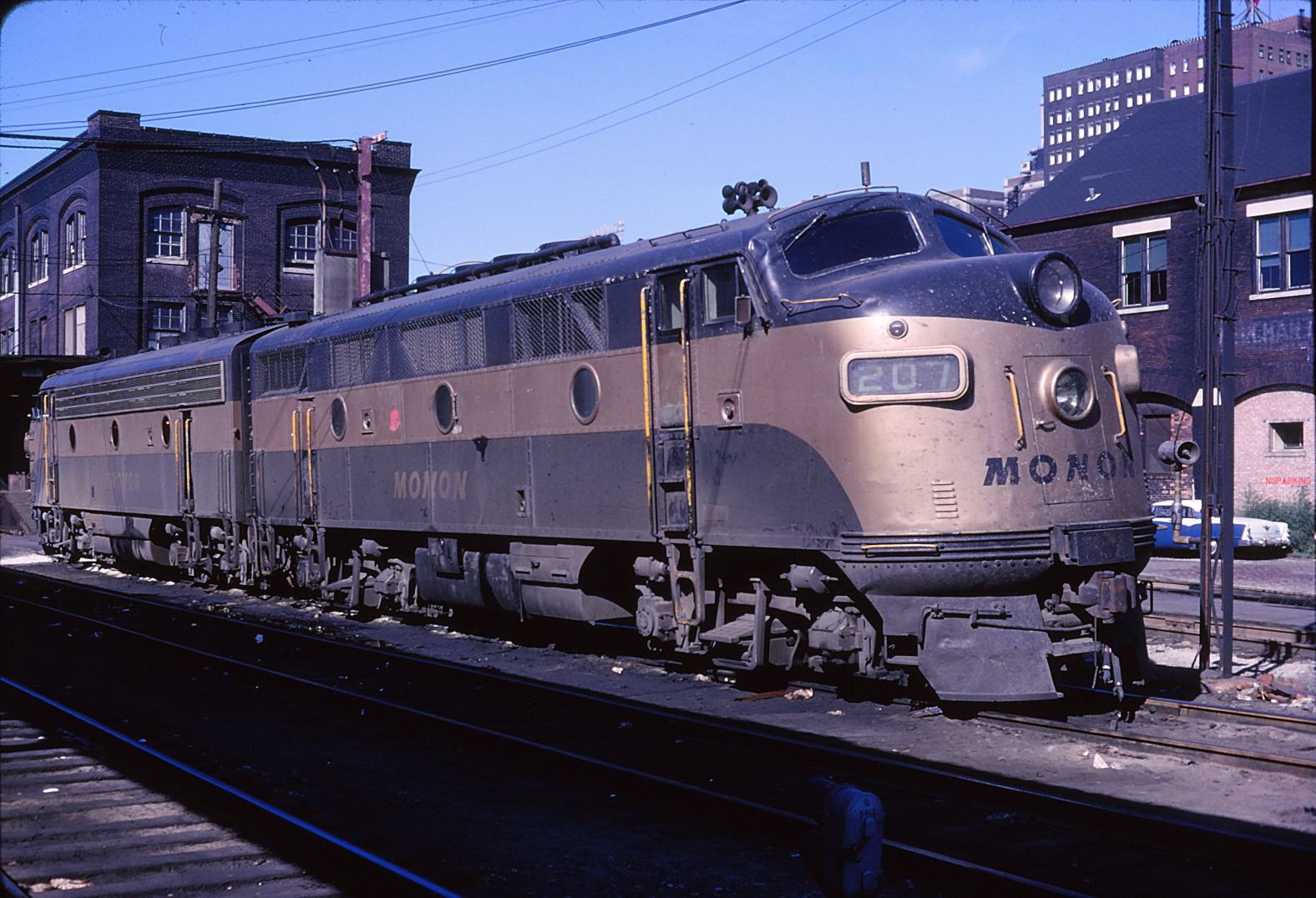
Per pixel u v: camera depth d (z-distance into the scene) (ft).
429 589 44.91
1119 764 25.07
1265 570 67.31
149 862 19.84
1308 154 77.10
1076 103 528.22
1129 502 29.55
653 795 23.30
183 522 64.75
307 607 55.98
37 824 22.17
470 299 40.57
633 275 33.99
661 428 33.19
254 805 22.11
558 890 18.51
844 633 29.76
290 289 130.93
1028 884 17.29
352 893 18.48
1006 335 28.17
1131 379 29.84
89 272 124.77
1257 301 79.71
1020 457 27.94
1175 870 18.79
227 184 127.65
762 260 30.42
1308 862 18.34
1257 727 28.17
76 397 75.36
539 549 38.34
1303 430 77.71
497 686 34.65
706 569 33.12
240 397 56.29
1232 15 35.91
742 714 30.68
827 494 28.84
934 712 29.89
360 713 31.91
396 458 44.91
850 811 15.15
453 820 22.21
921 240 31.09
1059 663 31.27
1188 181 83.20
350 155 132.87
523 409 38.19
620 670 37.40
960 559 27.45
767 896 18.10
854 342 28.22
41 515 84.99
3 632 48.42
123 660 41.09
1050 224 90.33
